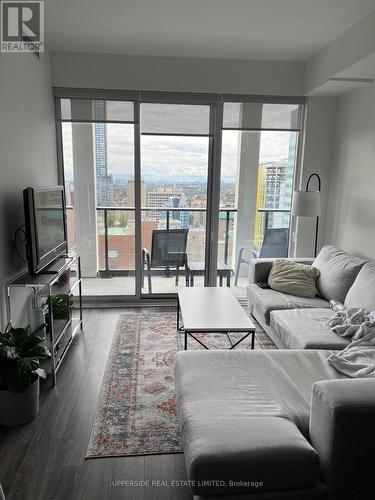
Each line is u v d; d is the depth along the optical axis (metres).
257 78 4.00
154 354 3.13
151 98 3.94
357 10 2.79
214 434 1.53
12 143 2.79
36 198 2.69
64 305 3.19
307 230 4.42
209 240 4.41
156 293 4.48
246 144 4.21
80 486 1.82
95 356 3.10
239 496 1.44
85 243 4.30
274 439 1.50
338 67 3.27
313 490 1.49
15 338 2.31
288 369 2.11
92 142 4.04
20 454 2.01
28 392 2.23
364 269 2.99
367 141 3.54
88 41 3.49
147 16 2.95
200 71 3.93
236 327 2.66
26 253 2.76
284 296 3.42
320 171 4.27
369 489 1.55
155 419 2.30
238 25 3.11
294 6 2.75
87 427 2.23
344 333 2.54
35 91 3.31
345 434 1.46
